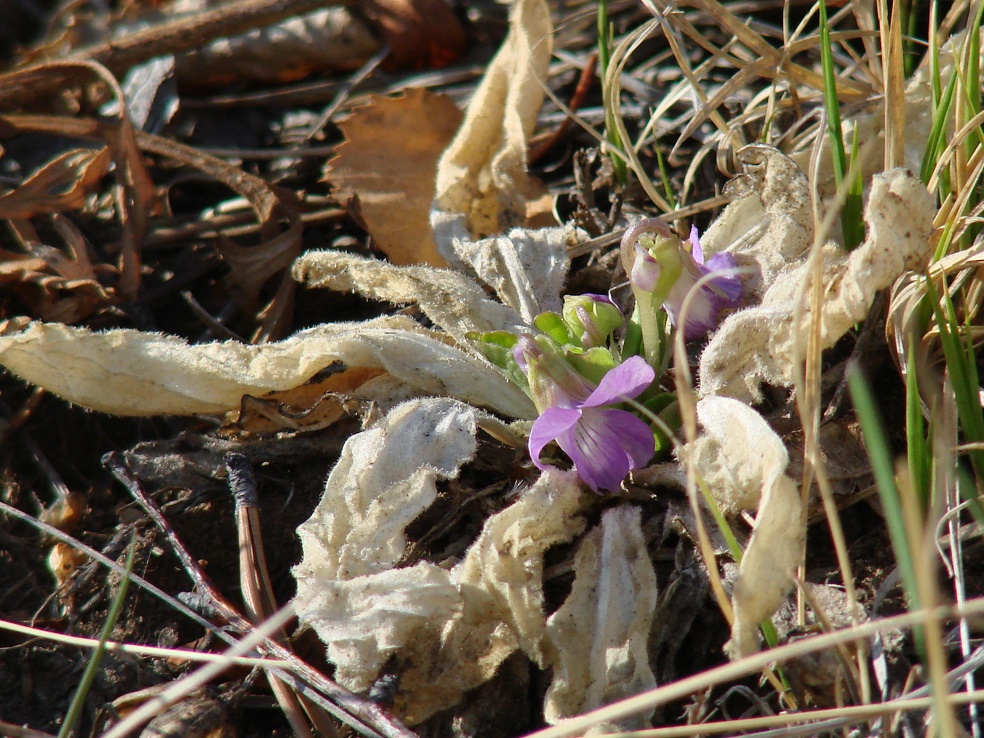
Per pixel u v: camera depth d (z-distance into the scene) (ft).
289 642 3.14
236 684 3.14
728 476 3.11
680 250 3.15
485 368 3.20
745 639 3.06
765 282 3.19
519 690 3.12
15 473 3.25
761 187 3.21
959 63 3.19
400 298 3.24
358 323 3.22
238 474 3.18
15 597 3.20
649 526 3.14
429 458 3.15
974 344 3.18
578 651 3.11
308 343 3.19
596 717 3.03
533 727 3.12
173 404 3.21
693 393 3.17
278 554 3.19
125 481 3.19
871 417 3.03
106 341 3.20
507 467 3.19
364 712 3.09
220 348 3.20
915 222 3.11
